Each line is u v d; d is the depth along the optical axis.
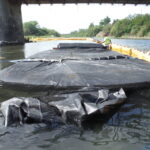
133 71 8.40
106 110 5.00
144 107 5.70
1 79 8.57
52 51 14.20
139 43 42.12
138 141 4.06
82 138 4.16
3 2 37.88
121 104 5.59
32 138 4.14
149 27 93.56
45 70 8.67
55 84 7.38
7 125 4.52
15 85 7.80
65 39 58.28
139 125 4.68
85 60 10.16
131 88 7.09
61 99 5.28
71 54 12.59
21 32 46.06
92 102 5.19
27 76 8.22
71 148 3.85
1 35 37.94
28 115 4.59
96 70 8.32
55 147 3.88
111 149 3.82
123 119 4.95
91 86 6.98
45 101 5.21
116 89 6.89
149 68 9.10
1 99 6.49
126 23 111.12
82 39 53.31
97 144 3.96
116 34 114.19
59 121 4.65
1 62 14.60
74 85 7.16
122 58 11.31
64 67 8.69
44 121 4.64
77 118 4.64
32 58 11.54
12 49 28.56
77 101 5.02
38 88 7.34
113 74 7.92
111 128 4.54
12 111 4.71
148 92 6.90
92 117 4.80
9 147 3.88
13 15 41.94
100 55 12.16
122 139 4.12
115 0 38.84
